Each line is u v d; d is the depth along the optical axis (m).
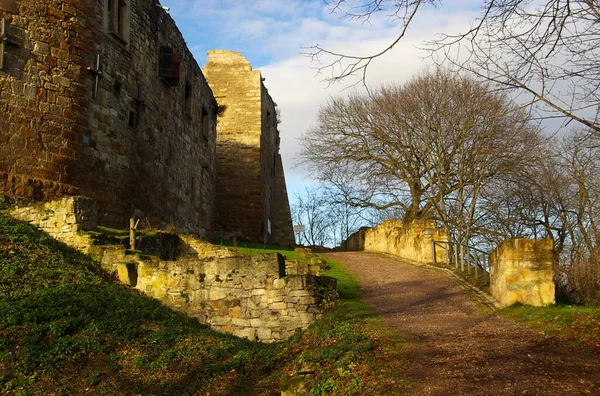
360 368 8.93
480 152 27.52
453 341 10.34
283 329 12.95
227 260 13.50
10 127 16.95
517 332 10.82
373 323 11.88
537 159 30.75
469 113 27.08
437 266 20.88
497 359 8.95
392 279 19.05
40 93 17.56
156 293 13.73
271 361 10.88
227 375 10.55
